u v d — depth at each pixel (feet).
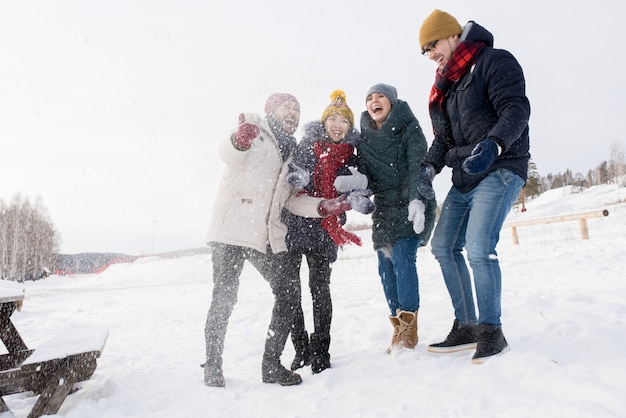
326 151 9.55
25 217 154.92
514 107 7.51
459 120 8.59
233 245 8.55
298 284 8.97
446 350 8.34
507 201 7.98
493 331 7.44
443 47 8.69
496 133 7.32
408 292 9.14
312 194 9.41
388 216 9.69
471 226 7.98
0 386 6.33
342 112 9.66
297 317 9.29
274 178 8.89
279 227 8.75
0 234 146.41
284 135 9.41
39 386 6.50
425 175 8.97
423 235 9.51
